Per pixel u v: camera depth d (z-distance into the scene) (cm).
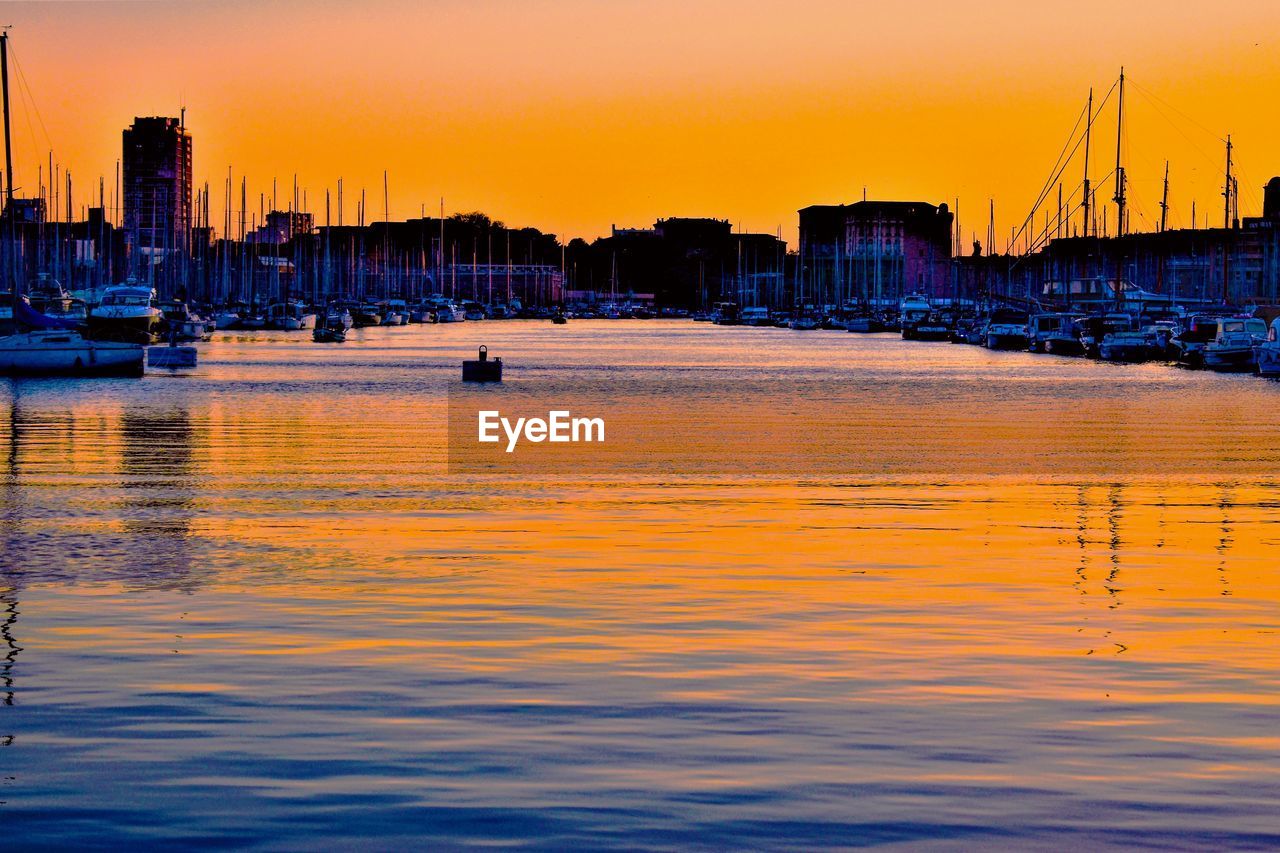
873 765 1956
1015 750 2017
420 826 1742
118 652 2545
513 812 1786
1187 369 13888
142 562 3469
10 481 5088
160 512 4334
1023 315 19612
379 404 9069
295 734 2077
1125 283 19400
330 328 19950
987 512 4400
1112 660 2516
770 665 2469
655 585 3184
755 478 5256
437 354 16688
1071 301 19150
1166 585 3219
